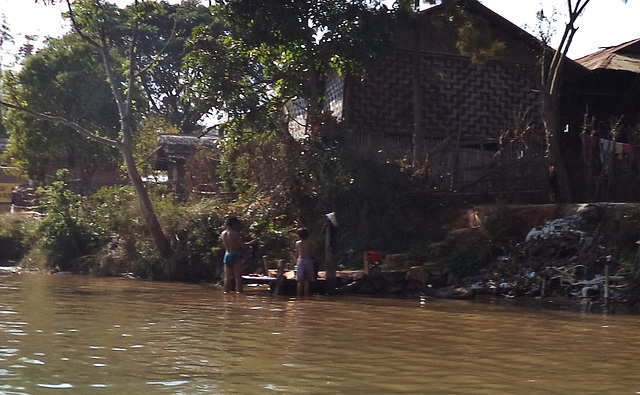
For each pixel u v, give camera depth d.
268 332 8.88
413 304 12.77
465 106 21.56
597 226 15.12
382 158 18.25
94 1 18.53
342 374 6.38
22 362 6.59
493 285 14.68
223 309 11.43
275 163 18.67
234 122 19.69
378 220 17.56
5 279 16.98
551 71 18.22
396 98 21.03
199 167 23.61
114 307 11.37
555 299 13.79
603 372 6.69
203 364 6.71
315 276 14.38
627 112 23.41
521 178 17.70
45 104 29.81
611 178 17.11
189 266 18.27
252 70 21.70
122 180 32.34
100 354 7.09
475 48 18.30
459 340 8.52
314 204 18.36
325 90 22.09
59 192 21.84
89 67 30.66
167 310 11.10
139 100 31.69
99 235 20.88
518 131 18.41
